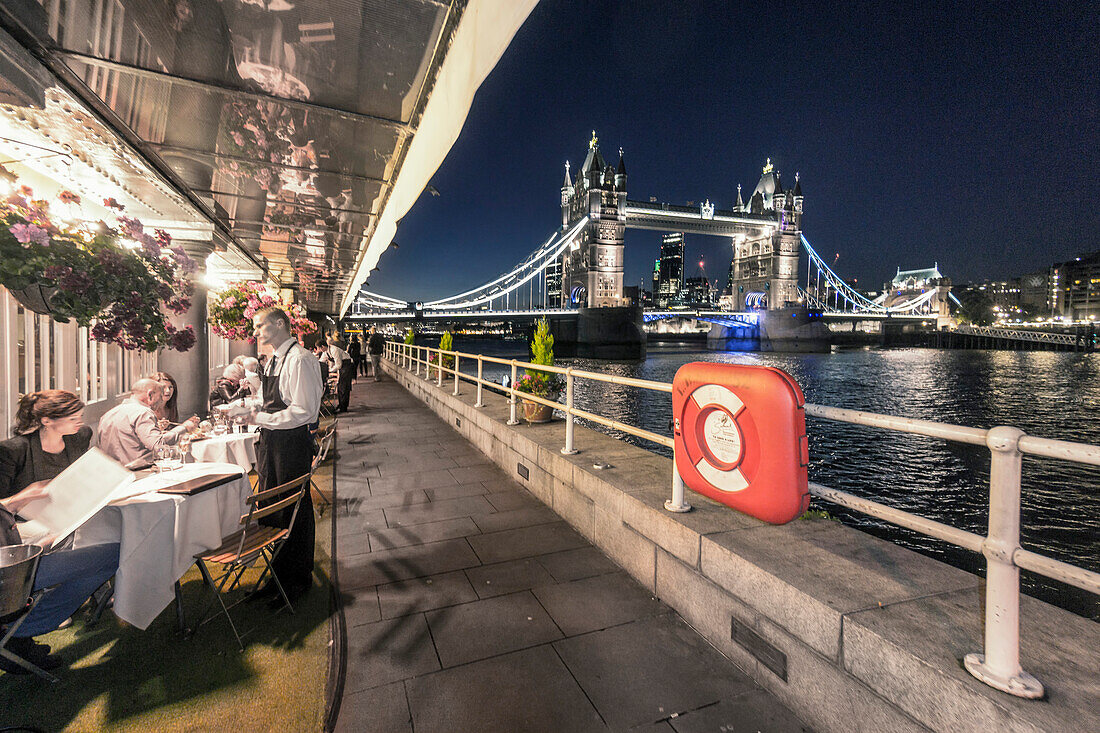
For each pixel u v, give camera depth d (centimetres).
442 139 289
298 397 300
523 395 566
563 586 316
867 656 179
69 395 279
